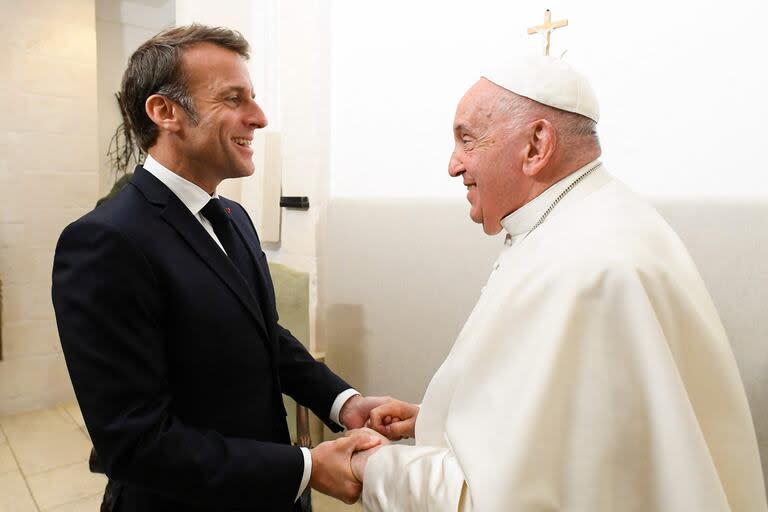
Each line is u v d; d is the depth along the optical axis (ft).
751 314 4.86
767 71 4.60
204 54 3.20
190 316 3.13
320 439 8.89
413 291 7.82
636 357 2.62
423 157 7.52
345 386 4.58
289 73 9.29
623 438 2.60
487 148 3.35
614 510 2.56
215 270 3.28
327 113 8.83
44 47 11.07
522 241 3.36
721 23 4.82
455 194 7.21
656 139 5.33
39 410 11.59
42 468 9.09
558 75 3.21
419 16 7.34
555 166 3.28
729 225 4.93
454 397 2.99
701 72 4.98
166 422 3.04
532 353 2.73
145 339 2.98
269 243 10.18
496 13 6.48
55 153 11.41
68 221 11.70
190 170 3.37
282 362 4.56
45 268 11.51
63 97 11.39
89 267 2.85
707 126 4.99
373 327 8.40
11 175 10.95
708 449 2.73
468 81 6.88
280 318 7.67
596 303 2.72
